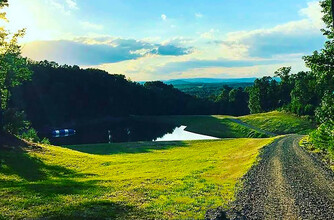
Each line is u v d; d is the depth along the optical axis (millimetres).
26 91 138750
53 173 36406
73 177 34562
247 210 20375
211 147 62656
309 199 22406
